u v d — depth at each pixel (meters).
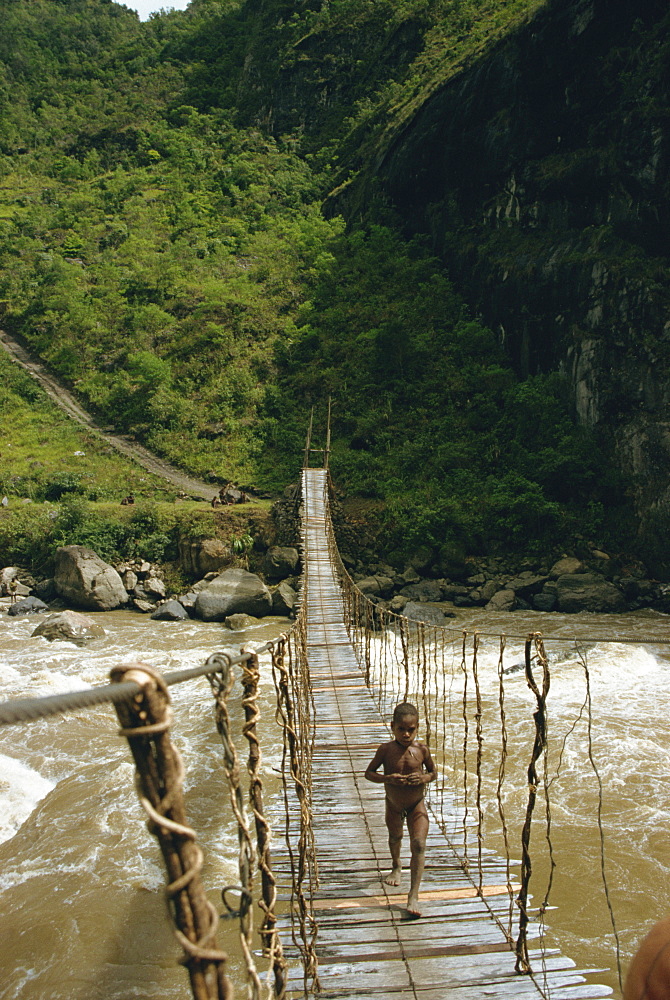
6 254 61.94
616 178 39.19
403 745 5.84
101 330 52.47
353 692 12.13
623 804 9.92
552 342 40.16
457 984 4.64
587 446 34.94
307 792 5.86
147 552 31.59
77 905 8.05
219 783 10.96
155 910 7.94
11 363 50.94
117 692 1.29
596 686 15.16
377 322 48.91
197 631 23.80
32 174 83.12
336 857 6.52
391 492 34.38
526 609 27.16
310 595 20.62
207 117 87.94
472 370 43.34
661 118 36.88
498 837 9.12
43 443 43.66
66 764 11.88
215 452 42.09
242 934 2.20
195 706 14.68
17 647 21.06
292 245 59.44
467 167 50.75
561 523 31.78
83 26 121.94
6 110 97.44
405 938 5.18
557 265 40.31
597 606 26.53
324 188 71.94
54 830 9.70
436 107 53.75
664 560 31.56
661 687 15.08
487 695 14.76
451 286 49.94
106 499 37.72
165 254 60.12
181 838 1.42
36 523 32.53
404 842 6.76
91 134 89.81
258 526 32.03
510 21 53.00
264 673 17.44
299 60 86.12
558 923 7.46
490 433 38.91
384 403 42.81
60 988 6.80
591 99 41.81
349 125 78.12
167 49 108.12
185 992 6.70
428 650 19.30
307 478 32.94
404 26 79.69
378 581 28.94
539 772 10.95
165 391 46.16
